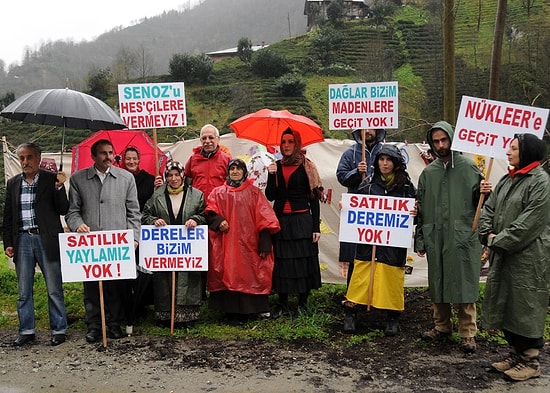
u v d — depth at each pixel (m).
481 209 5.39
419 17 50.09
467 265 5.36
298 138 6.35
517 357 4.89
